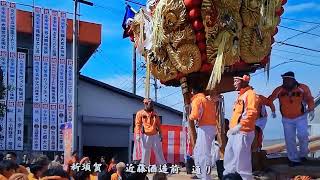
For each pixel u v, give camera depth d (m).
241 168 6.89
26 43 21.83
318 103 17.94
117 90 23.75
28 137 21.25
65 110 21.92
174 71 9.37
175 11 8.69
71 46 22.53
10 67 20.98
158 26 8.95
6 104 20.72
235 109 7.11
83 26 22.69
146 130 10.52
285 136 8.96
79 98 23.03
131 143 23.78
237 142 6.92
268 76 9.69
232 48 8.85
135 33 10.30
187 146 10.77
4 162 5.95
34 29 21.67
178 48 8.98
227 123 9.30
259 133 8.80
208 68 9.07
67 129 18.61
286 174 8.11
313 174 8.02
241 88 7.14
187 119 9.37
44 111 21.56
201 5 8.55
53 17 22.08
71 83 22.14
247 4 8.93
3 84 19.17
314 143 12.32
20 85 21.11
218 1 8.66
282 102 9.02
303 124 8.86
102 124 23.38
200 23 8.65
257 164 8.69
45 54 21.83
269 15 9.12
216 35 8.79
